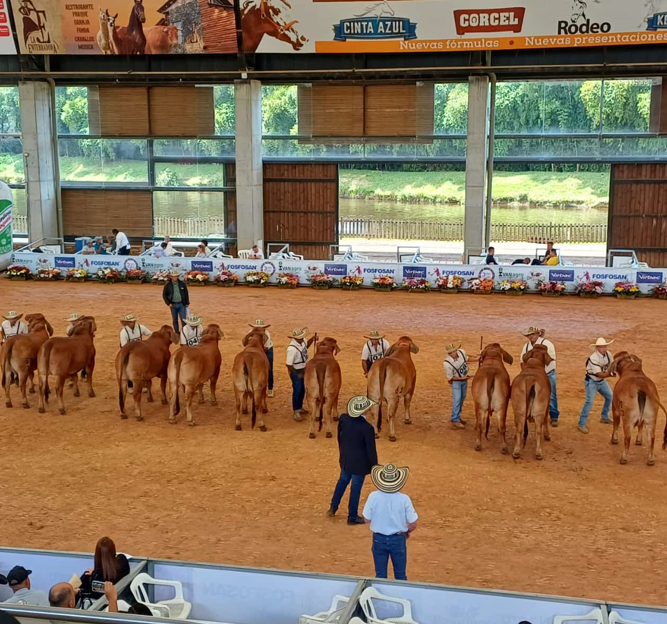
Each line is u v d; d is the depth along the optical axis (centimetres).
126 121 3428
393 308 2538
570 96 3141
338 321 2355
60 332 2205
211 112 3372
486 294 2770
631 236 3203
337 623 645
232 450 1396
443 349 2048
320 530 1104
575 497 1212
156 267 2980
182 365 1501
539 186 3256
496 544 1062
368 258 3416
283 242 3475
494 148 3247
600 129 3148
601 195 3219
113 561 723
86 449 1405
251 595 731
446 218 3359
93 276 3022
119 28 3094
